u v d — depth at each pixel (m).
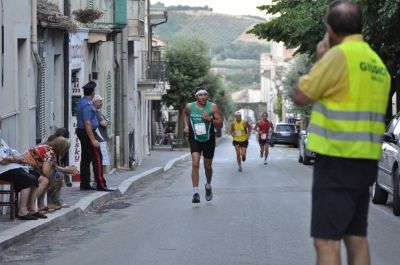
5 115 16.42
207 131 16.88
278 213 15.48
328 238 6.21
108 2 30.34
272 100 132.25
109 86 31.16
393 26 26.08
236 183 23.48
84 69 26.11
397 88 34.34
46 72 21.20
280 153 50.91
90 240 12.35
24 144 18.38
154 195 20.00
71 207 15.44
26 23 18.39
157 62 50.94
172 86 69.81
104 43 29.80
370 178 6.25
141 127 43.81
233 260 10.47
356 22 6.31
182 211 15.91
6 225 12.78
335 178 6.16
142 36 37.25
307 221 14.27
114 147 31.00
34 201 13.66
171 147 62.06
